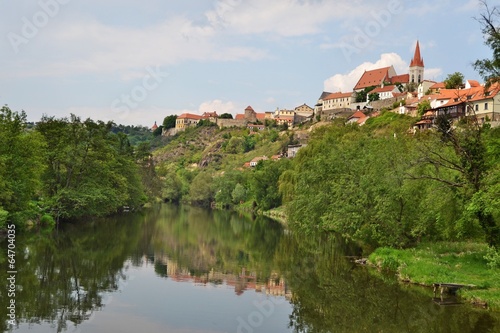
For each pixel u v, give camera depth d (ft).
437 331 85.61
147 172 498.69
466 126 127.24
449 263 130.62
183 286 125.59
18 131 218.59
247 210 480.23
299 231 236.22
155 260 164.14
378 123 530.68
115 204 299.58
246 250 195.00
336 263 158.81
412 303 103.76
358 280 128.98
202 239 230.27
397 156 169.99
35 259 154.20
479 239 165.89
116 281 128.77
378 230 158.81
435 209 133.59
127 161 369.09
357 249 195.00
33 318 94.32
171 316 98.89
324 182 197.77
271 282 131.44
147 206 510.58
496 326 87.04
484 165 121.80
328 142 281.95
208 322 95.40
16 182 206.39
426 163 138.62
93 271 140.56
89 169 283.59
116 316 97.66
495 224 120.88
